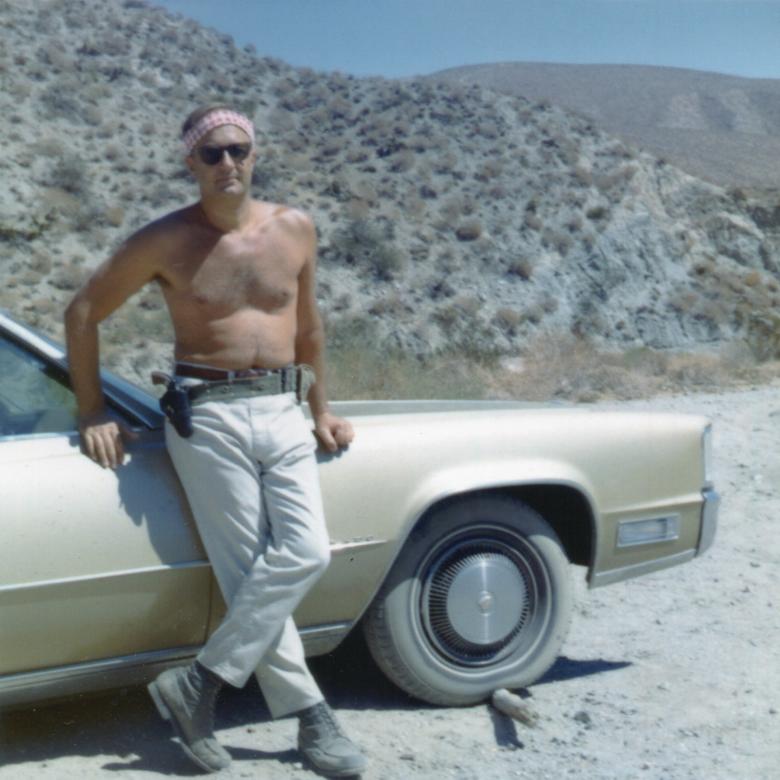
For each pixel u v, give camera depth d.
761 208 53.00
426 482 4.15
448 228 47.28
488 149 53.59
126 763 3.81
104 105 51.12
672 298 46.16
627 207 50.25
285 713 3.76
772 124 142.25
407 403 5.05
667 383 20.56
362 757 3.75
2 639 3.53
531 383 19.86
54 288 36.91
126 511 3.69
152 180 46.31
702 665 5.05
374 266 43.41
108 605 3.67
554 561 4.46
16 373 3.86
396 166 51.75
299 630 4.05
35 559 3.54
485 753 4.04
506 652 4.44
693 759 4.06
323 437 4.01
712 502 4.86
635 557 4.68
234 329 3.70
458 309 42.12
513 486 4.38
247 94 57.50
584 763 4.00
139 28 60.00
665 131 124.75
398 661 4.25
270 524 3.74
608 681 4.82
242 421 3.69
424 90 58.72
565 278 45.94
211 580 3.81
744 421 12.57
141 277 3.70
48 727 4.09
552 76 160.25
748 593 6.21
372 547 4.07
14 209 39.72
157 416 3.97
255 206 3.81
